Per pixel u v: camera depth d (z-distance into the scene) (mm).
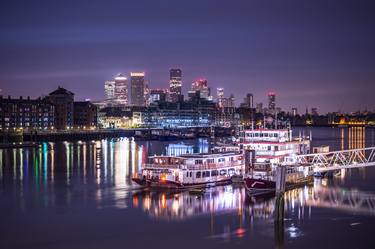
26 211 135125
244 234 112750
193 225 120000
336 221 122500
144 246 105312
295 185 166500
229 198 149125
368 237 110062
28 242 108312
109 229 117250
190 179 163625
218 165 171250
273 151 172000
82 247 105062
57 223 122812
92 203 144250
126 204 142375
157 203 143125
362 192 158500
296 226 118625
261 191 153250
